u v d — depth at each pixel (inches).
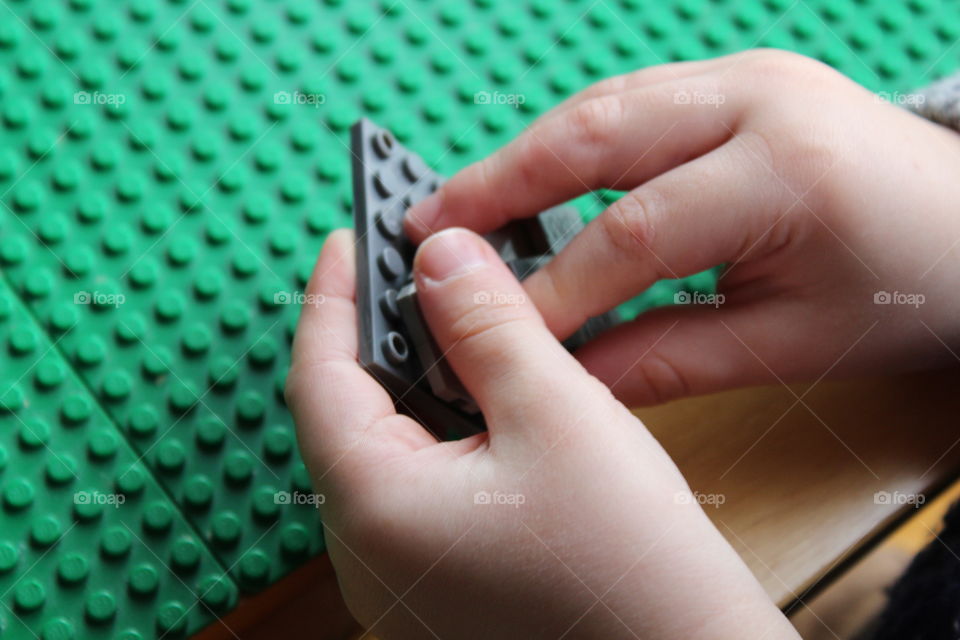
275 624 21.7
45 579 20.8
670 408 24.2
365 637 21.8
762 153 20.0
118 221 24.0
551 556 16.4
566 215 24.4
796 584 22.2
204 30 26.7
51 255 23.4
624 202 19.8
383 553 17.2
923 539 23.1
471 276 18.3
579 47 29.2
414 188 22.6
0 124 24.6
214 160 25.3
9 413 21.8
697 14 30.2
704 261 20.2
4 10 25.7
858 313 20.8
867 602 22.4
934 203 20.5
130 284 23.4
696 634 16.2
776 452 23.8
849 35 30.6
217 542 21.7
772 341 21.1
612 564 16.2
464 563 16.7
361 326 19.8
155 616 21.0
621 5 29.9
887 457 24.0
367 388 18.8
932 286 20.7
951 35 31.1
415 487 17.2
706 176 19.6
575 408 17.1
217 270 24.0
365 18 28.0
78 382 22.3
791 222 19.8
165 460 22.0
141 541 21.4
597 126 21.2
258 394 23.0
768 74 21.5
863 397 24.7
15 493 21.2
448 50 28.2
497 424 17.4
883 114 21.5
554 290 20.1
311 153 26.0
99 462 21.8
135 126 25.2
